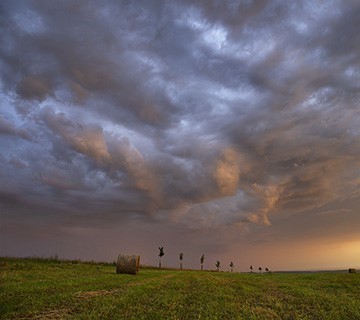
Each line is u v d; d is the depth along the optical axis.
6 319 10.34
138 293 16.16
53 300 13.38
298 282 29.28
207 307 12.91
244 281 28.83
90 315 10.65
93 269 37.81
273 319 11.56
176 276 32.44
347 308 14.45
